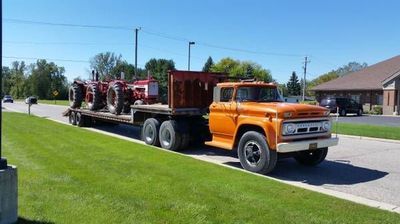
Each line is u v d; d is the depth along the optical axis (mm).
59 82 123438
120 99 16219
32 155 9719
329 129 9438
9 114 27125
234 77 12969
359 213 5699
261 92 10461
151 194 6324
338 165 10211
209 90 12680
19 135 13844
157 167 8508
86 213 5320
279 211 5680
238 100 10062
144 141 13375
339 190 7613
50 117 27078
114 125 19906
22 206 5516
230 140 10078
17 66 143375
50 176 7387
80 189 6504
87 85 19469
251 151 9102
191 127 12352
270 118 8750
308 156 10000
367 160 10938
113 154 10078
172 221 5133
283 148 8477
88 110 18594
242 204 5945
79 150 10648
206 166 8812
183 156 10172
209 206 5789
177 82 12078
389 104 42969
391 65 50312
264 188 6949
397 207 6375
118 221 5059
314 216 5500
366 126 21609
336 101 38562
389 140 15305
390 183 8234
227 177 7734
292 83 126938
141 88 17375
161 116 13078
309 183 8203
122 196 6160
